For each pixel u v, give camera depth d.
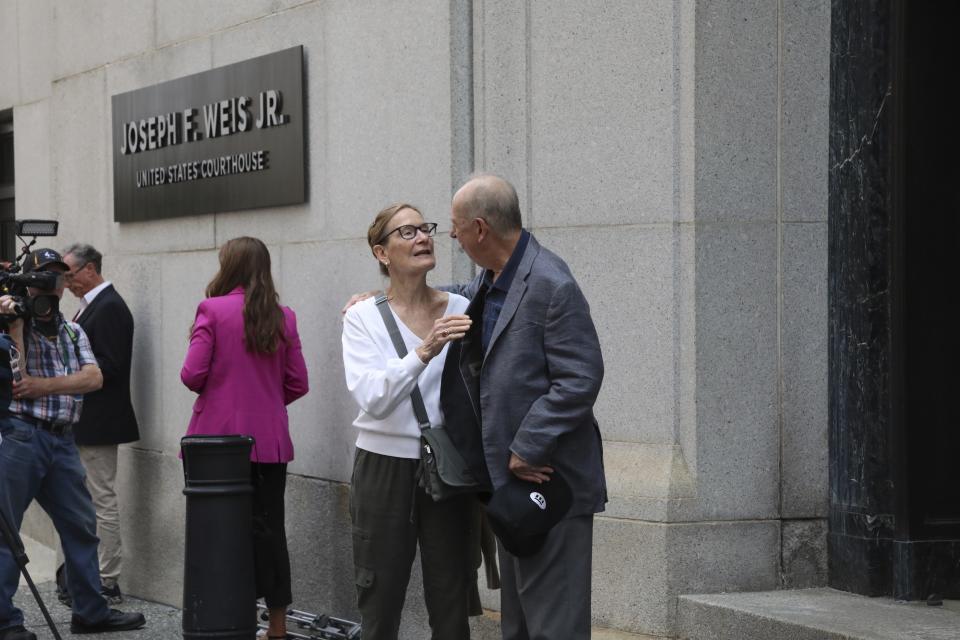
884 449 5.14
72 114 9.16
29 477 6.38
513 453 3.96
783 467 5.28
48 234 6.54
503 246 4.11
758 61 5.21
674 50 5.15
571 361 3.96
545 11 5.64
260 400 6.26
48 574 8.84
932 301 5.12
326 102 6.79
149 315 8.19
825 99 5.30
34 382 6.34
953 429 5.14
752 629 4.81
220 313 6.25
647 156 5.25
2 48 10.41
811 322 5.30
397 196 6.34
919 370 5.09
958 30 5.12
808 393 5.30
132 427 7.89
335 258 6.74
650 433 5.28
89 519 6.80
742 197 5.20
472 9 6.00
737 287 5.20
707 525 5.15
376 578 4.77
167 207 8.00
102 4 8.76
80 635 6.93
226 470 5.47
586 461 4.09
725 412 5.19
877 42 5.10
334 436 6.73
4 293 6.25
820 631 4.58
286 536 7.05
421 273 4.77
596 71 5.43
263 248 6.37
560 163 5.59
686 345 5.17
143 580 8.12
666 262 5.20
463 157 6.01
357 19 6.56
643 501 5.18
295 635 6.46
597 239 5.45
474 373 4.34
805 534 5.30
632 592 5.21
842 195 5.22
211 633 5.43
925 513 5.08
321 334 6.83
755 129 5.21
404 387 4.48
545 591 4.07
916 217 5.09
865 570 5.14
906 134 5.06
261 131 7.18
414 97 6.22
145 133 8.20
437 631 4.76
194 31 7.84
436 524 4.71
